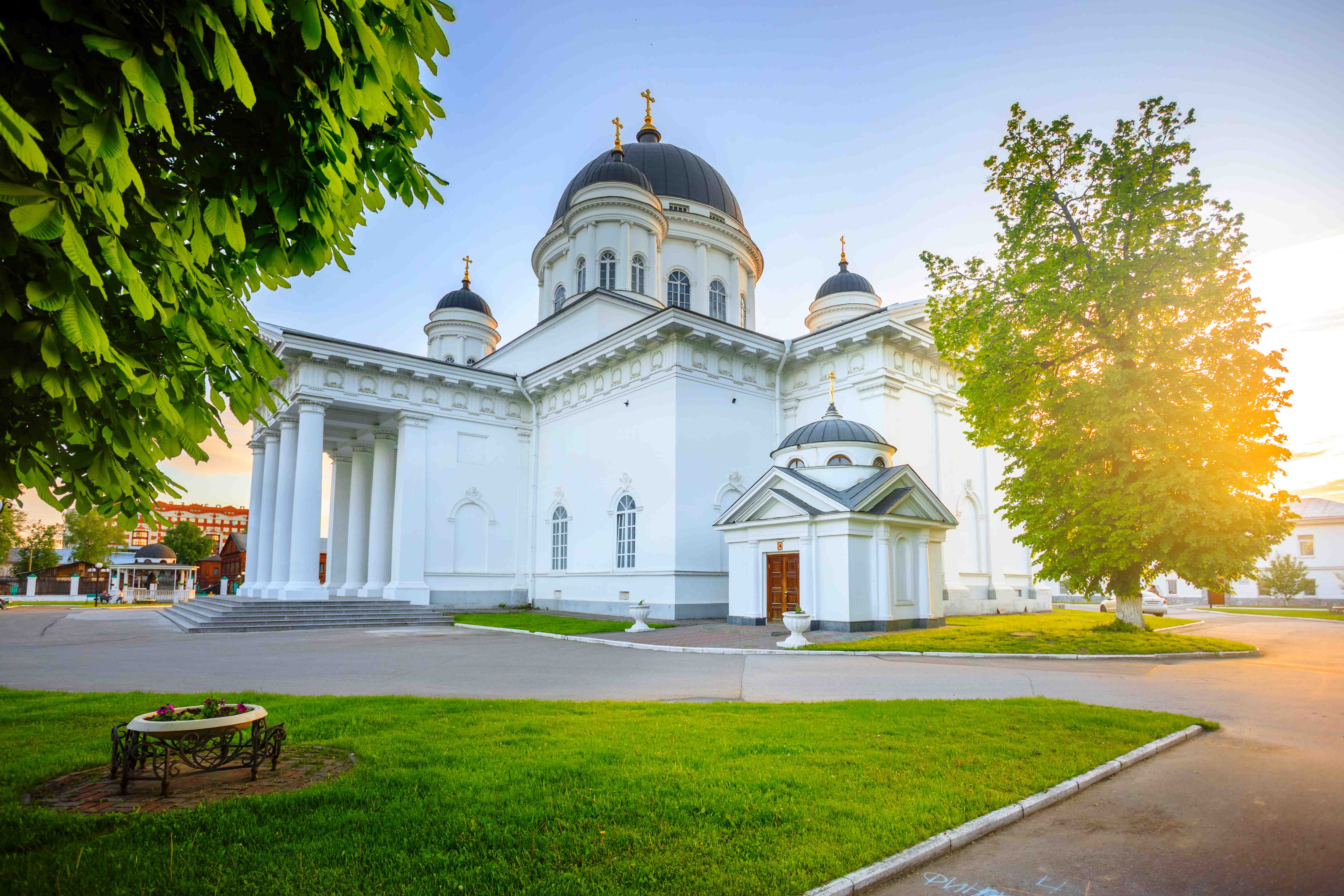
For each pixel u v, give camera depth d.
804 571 21.19
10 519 64.00
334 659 15.59
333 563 38.53
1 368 3.70
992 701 9.93
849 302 42.12
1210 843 5.14
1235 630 24.47
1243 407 17.62
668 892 4.03
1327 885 4.47
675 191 41.38
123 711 8.98
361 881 4.14
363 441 36.41
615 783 5.89
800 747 7.14
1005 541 32.16
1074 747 7.34
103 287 3.80
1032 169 20.52
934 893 4.33
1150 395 18.41
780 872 4.29
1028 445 20.39
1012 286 20.41
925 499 22.50
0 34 3.36
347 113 4.46
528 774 6.17
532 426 34.53
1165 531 17.61
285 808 5.25
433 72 4.62
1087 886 4.45
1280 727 8.88
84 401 4.21
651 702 10.06
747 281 43.12
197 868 4.26
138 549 81.19
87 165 3.43
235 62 3.58
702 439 26.84
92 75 3.61
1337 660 16.08
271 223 4.96
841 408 27.75
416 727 8.09
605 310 32.38
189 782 6.03
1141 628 19.61
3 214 3.43
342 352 28.66
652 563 26.25
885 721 8.45
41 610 39.28
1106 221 19.38
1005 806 5.62
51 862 4.33
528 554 33.34
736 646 17.23
